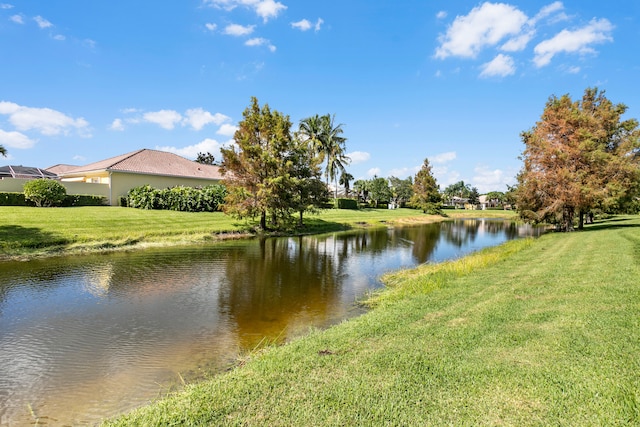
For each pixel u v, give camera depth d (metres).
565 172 22.19
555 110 23.94
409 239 23.73
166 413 3.32
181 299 8.48
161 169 31.19
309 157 25.98
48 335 6.21
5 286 9.30
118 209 24.09
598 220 36.75
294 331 6.62
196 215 24.94
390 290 9.36
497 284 8.27
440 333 5.11
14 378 4.77
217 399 3.50
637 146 24.09
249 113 22.84
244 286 9.88
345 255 16.02
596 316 5.31
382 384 3.67
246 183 22.66
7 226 15.81
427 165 58.66
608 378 3.51
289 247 17.84
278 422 3.07
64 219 18.53
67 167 47.66
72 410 4.07
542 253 13.35
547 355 4.12
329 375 3.93
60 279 10.05
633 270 8.41
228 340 6.15
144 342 6.00
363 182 75.31
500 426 2.91
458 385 3.59
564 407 3.11
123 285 9.59
